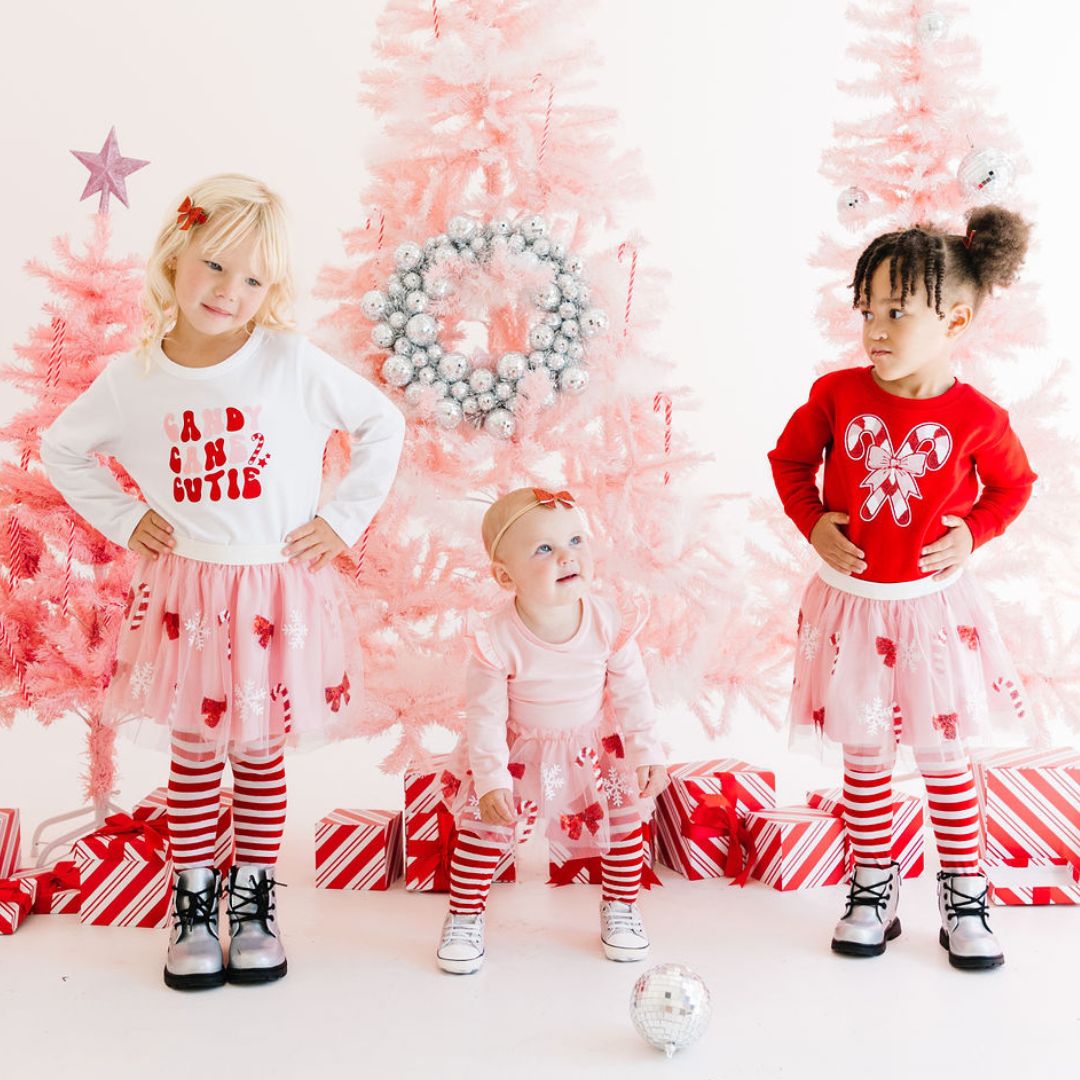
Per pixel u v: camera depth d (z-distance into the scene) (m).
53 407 2.37
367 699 2.40
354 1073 1.64
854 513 2.03
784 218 3.86
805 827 2.30
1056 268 3.91
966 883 1.98
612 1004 1.84
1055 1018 1.78
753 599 2.71
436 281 2.34
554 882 2.35
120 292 2.41
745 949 2.03
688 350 3.87
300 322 3.65
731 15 3.82
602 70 3.80
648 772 2.01
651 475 2.47
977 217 1.98
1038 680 2.56
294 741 1.99
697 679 2.51
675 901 2.25
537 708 2.02
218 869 2.18
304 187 3.69
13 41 3.63
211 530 1.92
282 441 1.95
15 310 3.61
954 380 2.04
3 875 2.24
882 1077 1.62
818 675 2.07
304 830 2.67
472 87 2.39
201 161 3.68
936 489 1.99
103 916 2.13
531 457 2.41
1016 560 2.56
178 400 1.92
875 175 2.46
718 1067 1.65
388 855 2.34
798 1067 1.65
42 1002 1.84
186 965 1.88
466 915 2.00
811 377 3.89
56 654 2.37
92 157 2.44
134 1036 1.74
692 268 3.86
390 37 2.69
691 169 3.84
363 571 2.46
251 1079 1.62
